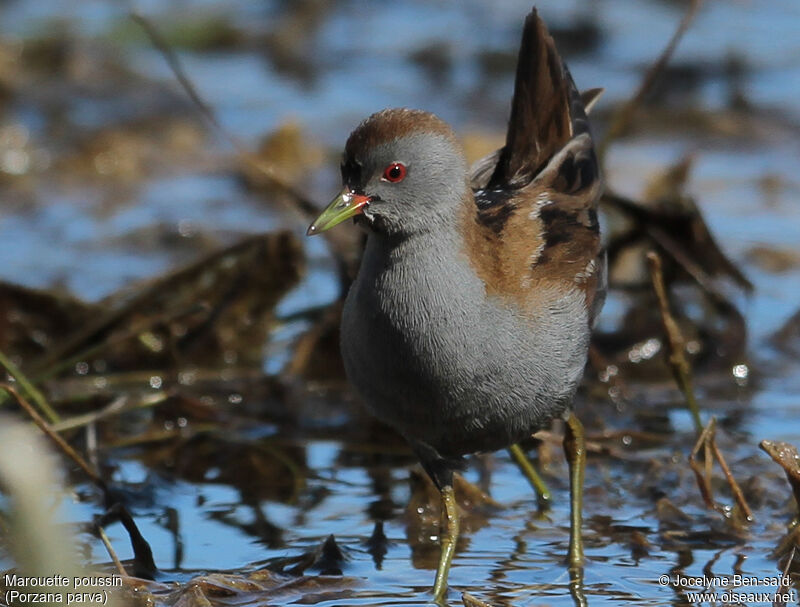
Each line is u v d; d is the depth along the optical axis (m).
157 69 18.23
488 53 18.80
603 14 19.70
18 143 15.87
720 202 14.52
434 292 7.86
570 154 9.65
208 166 15.84
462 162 8.09
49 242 13.72
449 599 7.95
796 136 16.22
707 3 20.09
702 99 17.12
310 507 9.34
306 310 11.89
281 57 18.81
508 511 9.27
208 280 11.66
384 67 18.48
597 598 8.01
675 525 9.01
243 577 8.10
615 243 12.33
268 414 10.92
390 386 8.03
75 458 8.98
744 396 11.16
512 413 8.20
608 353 11.80
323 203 14.39
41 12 19.53
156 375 11.34
